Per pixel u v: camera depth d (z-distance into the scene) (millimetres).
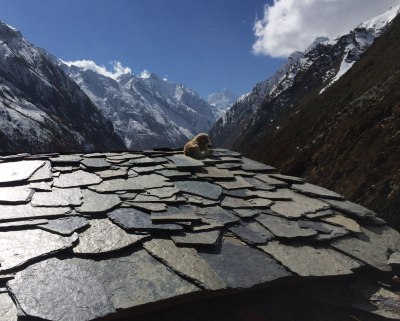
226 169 8516
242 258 4941
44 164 7270
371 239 6305
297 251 5344
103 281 4047
